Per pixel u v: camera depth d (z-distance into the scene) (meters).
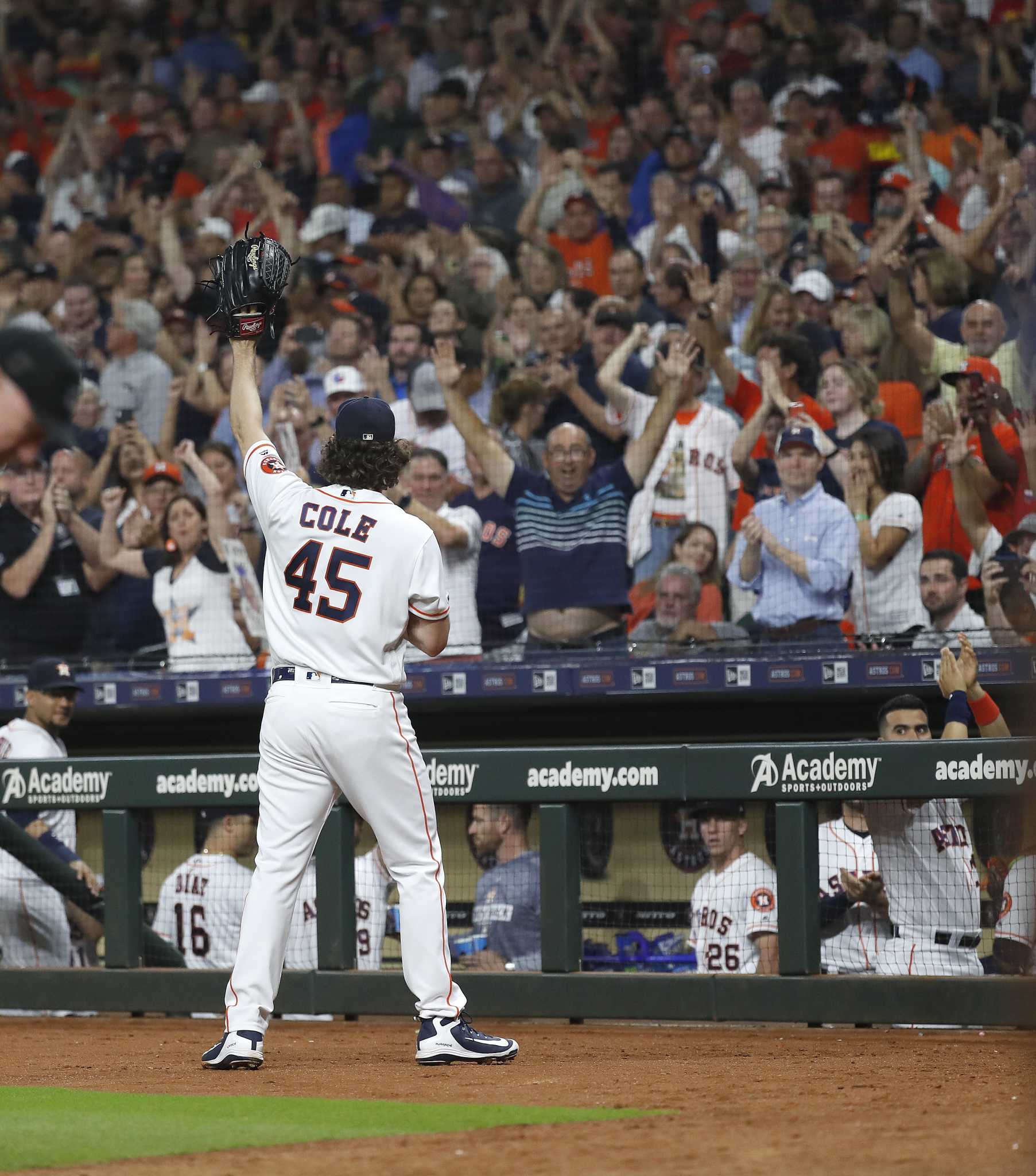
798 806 19.36
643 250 35.47
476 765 21.03
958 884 19.00
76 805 22.67
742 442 30.42
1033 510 28.08
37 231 43.66
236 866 22.33
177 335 38.03
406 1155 10.06
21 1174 9.48
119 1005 22.16
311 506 15.26
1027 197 30.31
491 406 33.06
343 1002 20.97
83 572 35.22
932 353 30.30
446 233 38.16
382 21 42.84
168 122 43.62
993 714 21.16
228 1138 10.91
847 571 28.56
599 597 30.70
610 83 38.06
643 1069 15.37
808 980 19.08
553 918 20.47
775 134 34.75
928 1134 10.68
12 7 48.75
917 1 34.44
